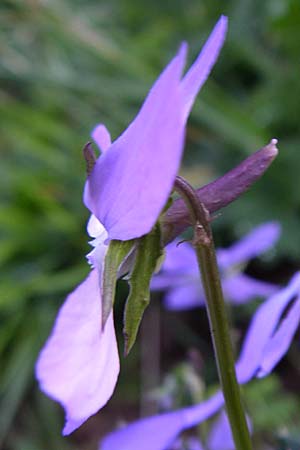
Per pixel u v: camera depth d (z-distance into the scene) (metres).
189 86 0.14
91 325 0.15
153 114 0.14
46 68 0.54
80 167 0.51
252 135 0.48
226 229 0.48
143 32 0.58
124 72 0.52
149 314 0.47
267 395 0.35
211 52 0.14
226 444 0.23
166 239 0.15
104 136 0.15
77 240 0.49
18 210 0.49
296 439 0.20
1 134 0.54
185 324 0.48
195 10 0.59
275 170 0.47
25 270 0.48
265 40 0.55
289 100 0.49
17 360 0.45
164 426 0.18
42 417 0.45
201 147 0.51
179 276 0.31
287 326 0.16
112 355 0.15
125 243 0.15
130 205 0.14
